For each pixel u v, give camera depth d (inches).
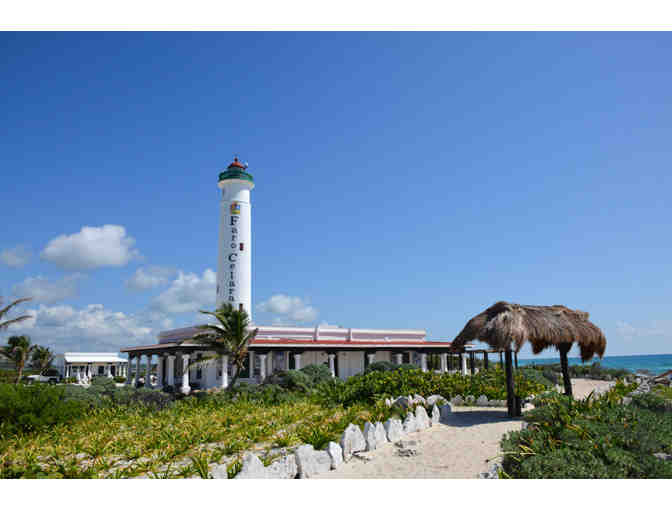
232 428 582.9
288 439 478.6
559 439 368.2
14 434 609.6
